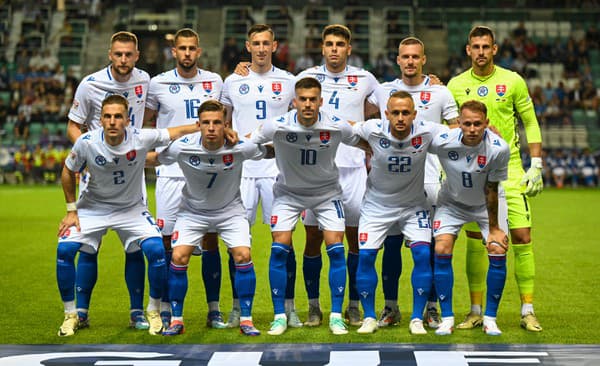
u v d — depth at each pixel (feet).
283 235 45.60
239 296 45.01
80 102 49.06
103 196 45.73
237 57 212.64
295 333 45.01
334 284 45.37
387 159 44.52
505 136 49.06
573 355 38.40
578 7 239.50
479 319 47.16
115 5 240.53
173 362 37.50
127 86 49.01
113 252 79.25
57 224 105.29
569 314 49.98
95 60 231.09
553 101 210.38
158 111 51.03
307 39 222.89
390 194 45.73
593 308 51.90
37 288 59.62
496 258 44.24
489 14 238.89
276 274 45.39
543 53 225.97
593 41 231.30
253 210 50.44
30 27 236.84
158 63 217.56
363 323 45.68
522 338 43.32
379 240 45.73
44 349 40.04
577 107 212.84
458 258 75.41
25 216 116.06
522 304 46.80
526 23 237.25
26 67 224.53
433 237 48.29
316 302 48.24
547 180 198.08
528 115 49.24
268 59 50.55
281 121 44.39
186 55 48.93
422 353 38.88
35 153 197.98
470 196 45.09
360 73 50.49
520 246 47.03
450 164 44.42
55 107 211.00
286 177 45.73
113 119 43.24
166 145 45.24
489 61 48.88
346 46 49.65
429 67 228.84
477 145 43.47
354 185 49.83
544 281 62.23
